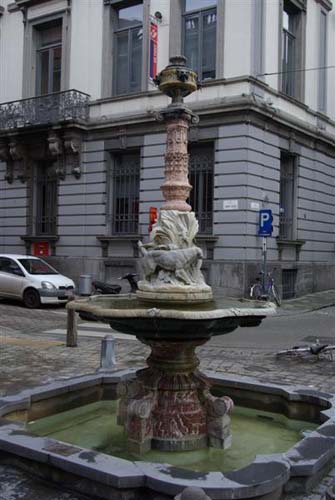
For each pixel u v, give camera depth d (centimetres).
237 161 1816
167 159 536
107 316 434
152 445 467
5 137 2286
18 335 1204
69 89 2192
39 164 2325
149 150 2003
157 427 468
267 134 1911
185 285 488
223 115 1836
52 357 923
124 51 2139
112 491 366
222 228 1836
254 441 499
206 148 1916
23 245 2328
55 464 390
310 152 2214
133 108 2052
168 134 538
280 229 2084
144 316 422
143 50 2041
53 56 2323
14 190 2355
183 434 466
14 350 987
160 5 2005
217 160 1853
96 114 2147
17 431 445
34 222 2327
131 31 2111
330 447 420
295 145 2091
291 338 1199
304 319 1540
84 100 2150
